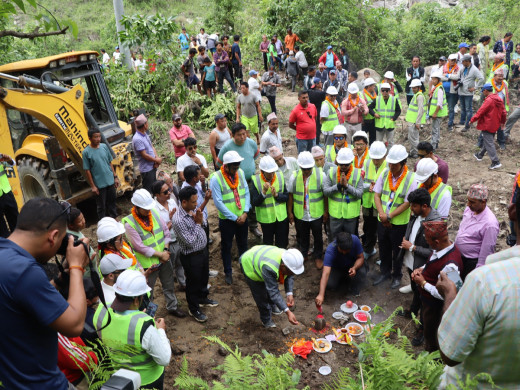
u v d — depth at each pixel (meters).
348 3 17.31
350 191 6.25
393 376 2.05
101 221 4.62
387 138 10.30
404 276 6.47
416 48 17.55
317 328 5.41
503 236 7.16
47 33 3.33
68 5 27.67
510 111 13.17
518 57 14.44
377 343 2.22
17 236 1.99
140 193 4.95
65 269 3.11
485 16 18.66
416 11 18.70
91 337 3.38
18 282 1.85
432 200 5.49
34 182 8.06
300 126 9.27
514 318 1.76
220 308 5.93
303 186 6.46
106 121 8.59
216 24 20.23
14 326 1.88
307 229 6.69
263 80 12.91
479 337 1.89
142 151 7.82
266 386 2.28
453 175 9.48
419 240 5.10
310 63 18.09
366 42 17.59
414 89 10.03
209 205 8.68
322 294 5.52
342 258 5.73
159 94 13.03
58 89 6.74
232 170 6.08
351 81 11.28
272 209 6.42
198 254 5.34
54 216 2.03
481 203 4.86
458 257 4.34
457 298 1.92
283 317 5.73
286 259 4.76
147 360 3.43
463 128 11.79
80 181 7.96
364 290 6.19
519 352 1.81
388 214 5.88
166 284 5.56
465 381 1.98
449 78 11.45
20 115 7.70
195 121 12.96
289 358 2.44
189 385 2.47
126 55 12.98
